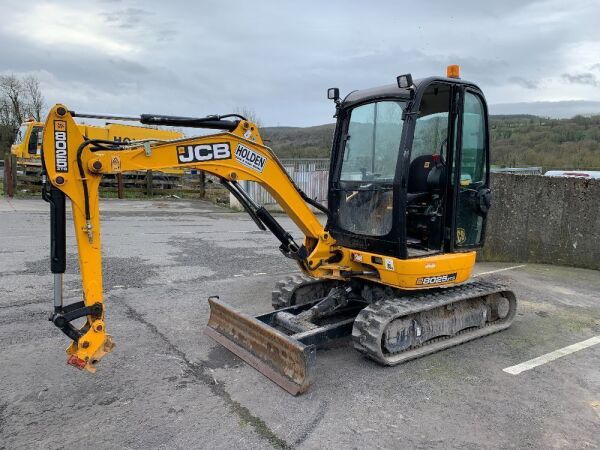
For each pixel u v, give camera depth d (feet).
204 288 23.80
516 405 13.26
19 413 12.33
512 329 19.30
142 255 30.94
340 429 11.82
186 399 13.09
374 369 15.24
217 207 63.98
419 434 11.73
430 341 16.81
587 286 26.37
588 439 11.73
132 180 73.00
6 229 38.11
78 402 12.89
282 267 28.76
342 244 17.26
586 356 16.76
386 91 16.03
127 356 15.71
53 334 17.30
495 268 30.89
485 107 17.47
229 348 15.94
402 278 15.44
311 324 15.89
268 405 12.87
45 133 11.92
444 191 16.60
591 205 30.12
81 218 12.46
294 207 16.22
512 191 32.48
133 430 11.64
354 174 17.17
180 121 15.02
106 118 13.94
